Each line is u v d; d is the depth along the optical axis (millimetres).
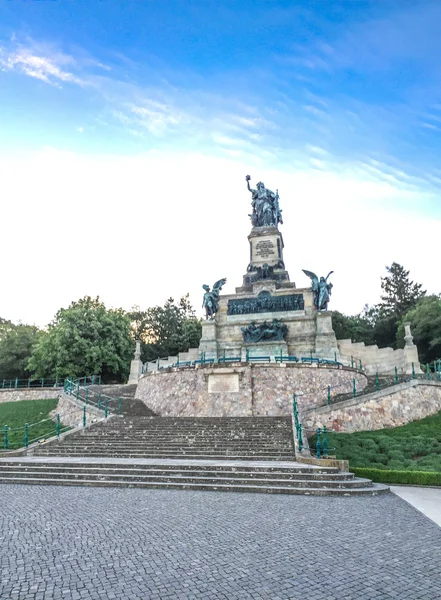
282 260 60719
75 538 10172
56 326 61500
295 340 51000
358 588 7391
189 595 7062
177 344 84062
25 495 15758
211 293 55156
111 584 7480
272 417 28219
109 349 60406
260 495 15672
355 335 83000
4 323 86000
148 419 29938
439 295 75000
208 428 26609
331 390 34156
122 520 11844
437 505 14258
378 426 29203
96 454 23688
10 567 8328
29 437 33906
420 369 45281
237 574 7949
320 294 51375
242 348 50438
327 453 23312
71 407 38281
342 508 13555
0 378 67938
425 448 23641
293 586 7441
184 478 17547
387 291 88250
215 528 11016
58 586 7395
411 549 9461
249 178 65312
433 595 7152
